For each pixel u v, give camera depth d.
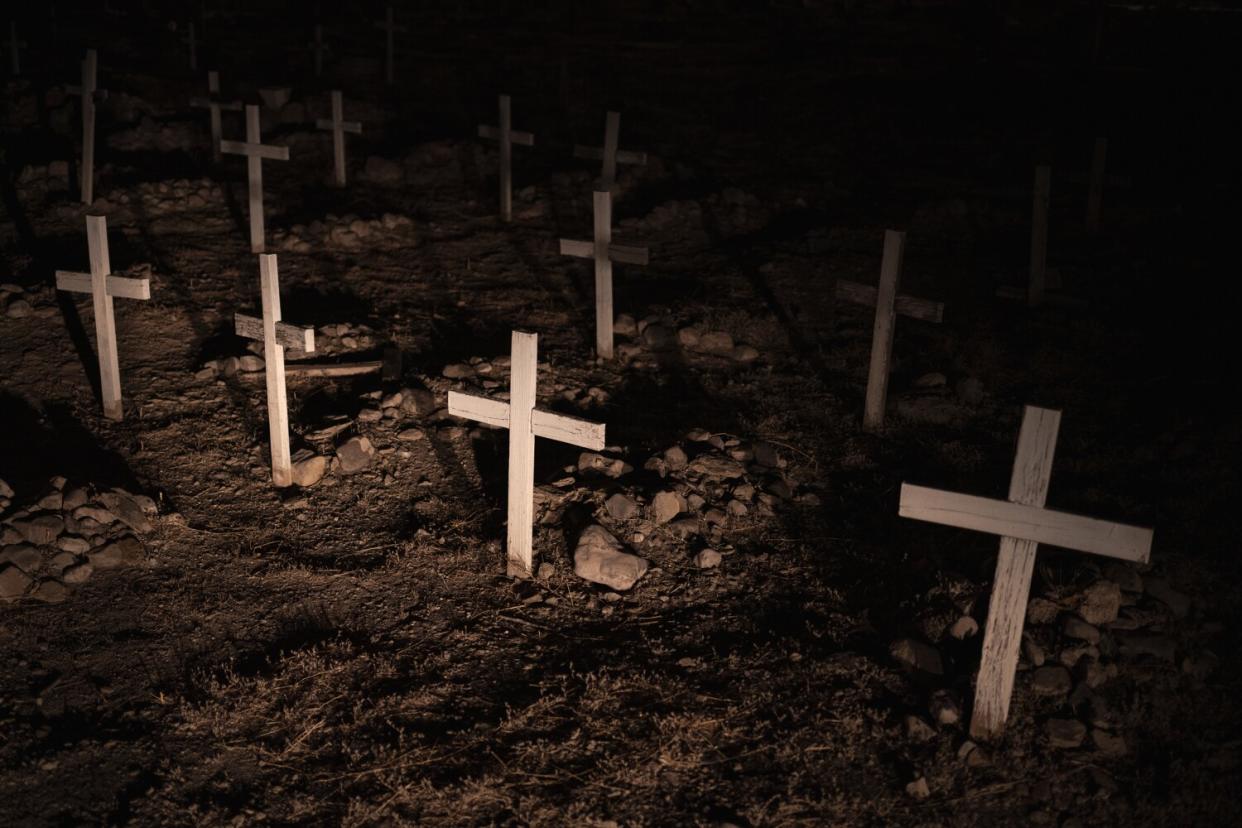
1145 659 5.65
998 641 5.02
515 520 6.40
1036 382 9.30
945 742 5.21
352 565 6.72
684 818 4.88
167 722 5.40
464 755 5.23
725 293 11.35
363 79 20.06
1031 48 21.53
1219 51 20.62
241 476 7.59
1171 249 12.68
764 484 7.58
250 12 23.12
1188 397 8.82
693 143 17.31
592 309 10.93
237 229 12.40
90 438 7.89
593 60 21.56
